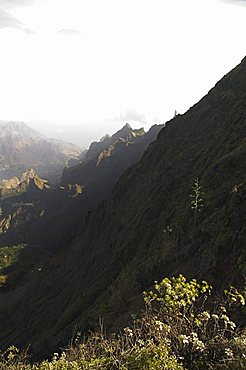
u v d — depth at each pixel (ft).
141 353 21.15
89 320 96.58
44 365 24.75
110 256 181.06
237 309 38.14
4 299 272.31
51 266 274.16
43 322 180.45
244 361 20.33
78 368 22.38
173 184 179.93
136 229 179.11
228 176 120.26
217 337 22.29
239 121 162.91
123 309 85.92
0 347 176.04
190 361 21.29
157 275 95.55
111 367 21.15
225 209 91.61
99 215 284.20
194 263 84.07
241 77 221.05
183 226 110.73
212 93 238.89
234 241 74.49
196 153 192.44
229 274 67.56
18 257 408.26
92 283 167.84
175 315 22.54
